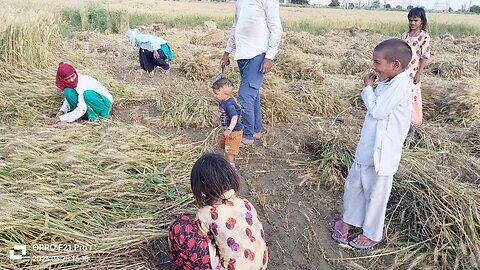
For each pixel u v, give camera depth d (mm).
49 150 4102
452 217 3371
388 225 3543
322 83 8086
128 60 9211
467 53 14859
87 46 10461
